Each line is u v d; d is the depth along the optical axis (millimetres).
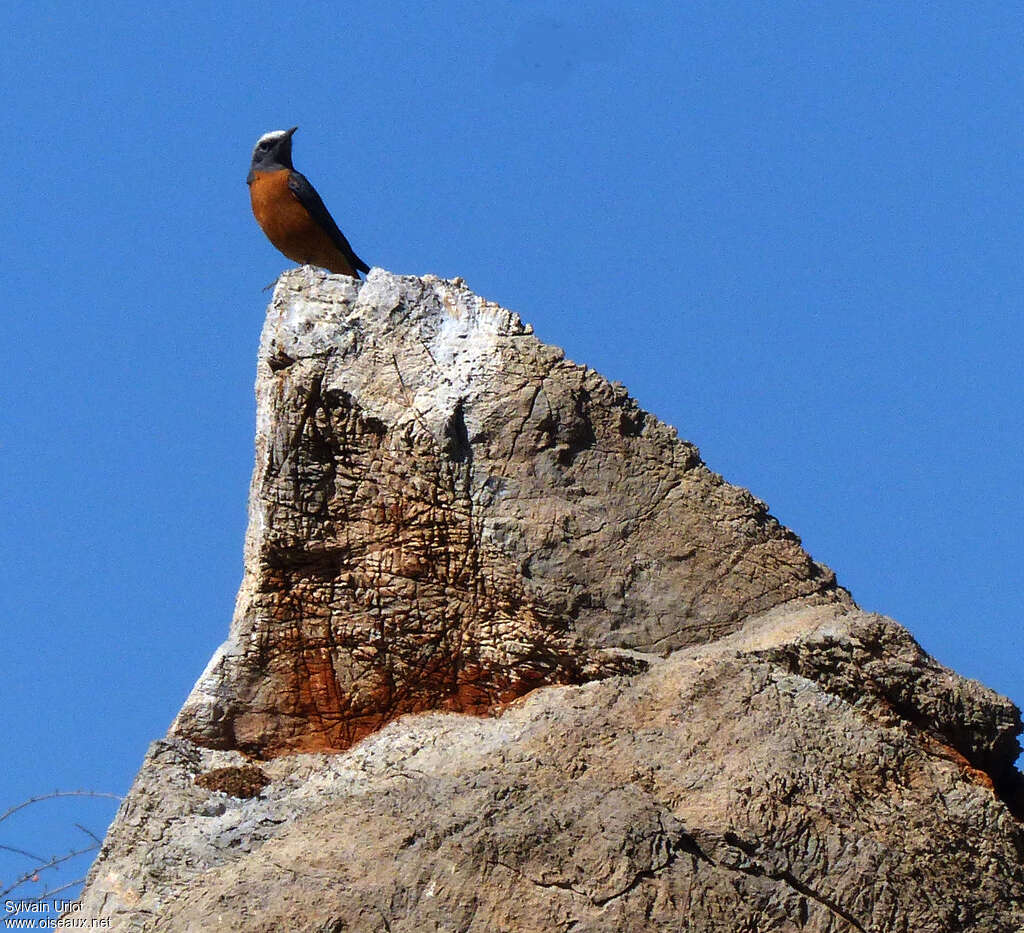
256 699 14789
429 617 14695
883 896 12195
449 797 12578
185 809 13719
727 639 14398
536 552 14508
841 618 14180
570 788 12523
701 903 11898
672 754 12906
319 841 12367
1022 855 12984
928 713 13672
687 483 14844
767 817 12375
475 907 11797
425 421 14805
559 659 14383
